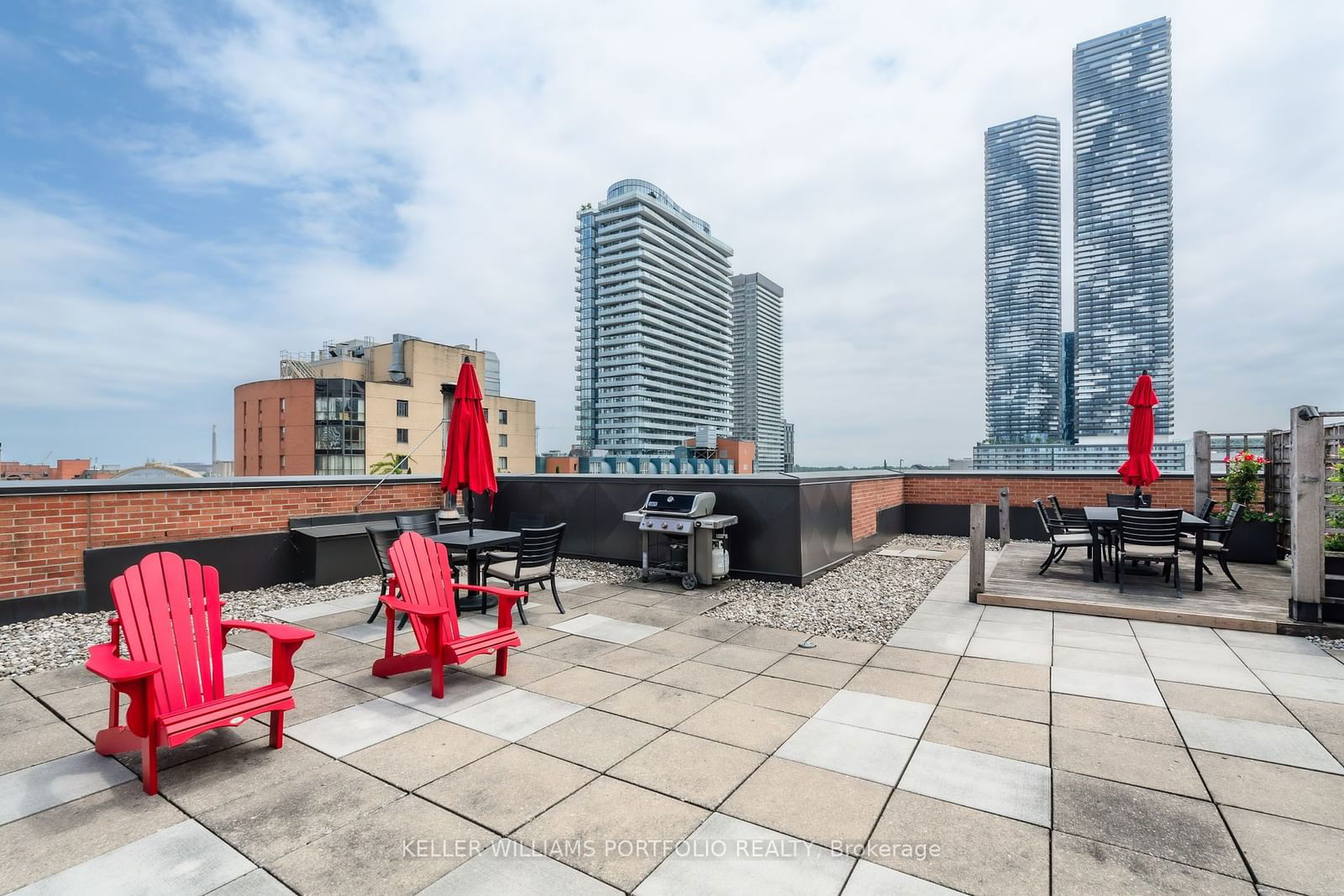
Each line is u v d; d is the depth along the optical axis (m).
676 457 92.00
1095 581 7.66
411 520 7.03
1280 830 2.55
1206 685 4.30
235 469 73.06
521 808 2.72
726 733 3.54
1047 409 142.12
